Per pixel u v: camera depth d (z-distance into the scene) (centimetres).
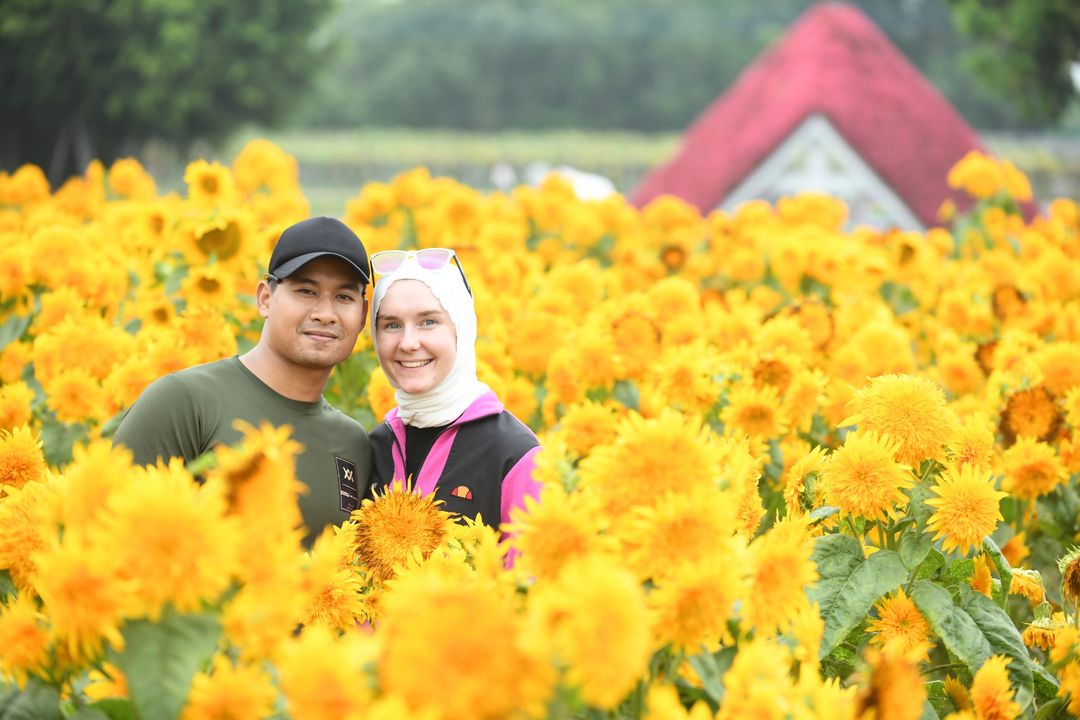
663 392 476
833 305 751
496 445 363
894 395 309
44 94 3359
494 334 577
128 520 200
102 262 598
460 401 368
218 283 529
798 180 1766
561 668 195
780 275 764
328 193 5084
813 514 309
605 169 4897
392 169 5166
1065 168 3081
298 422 358
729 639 233
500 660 186
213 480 215
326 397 545
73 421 471
